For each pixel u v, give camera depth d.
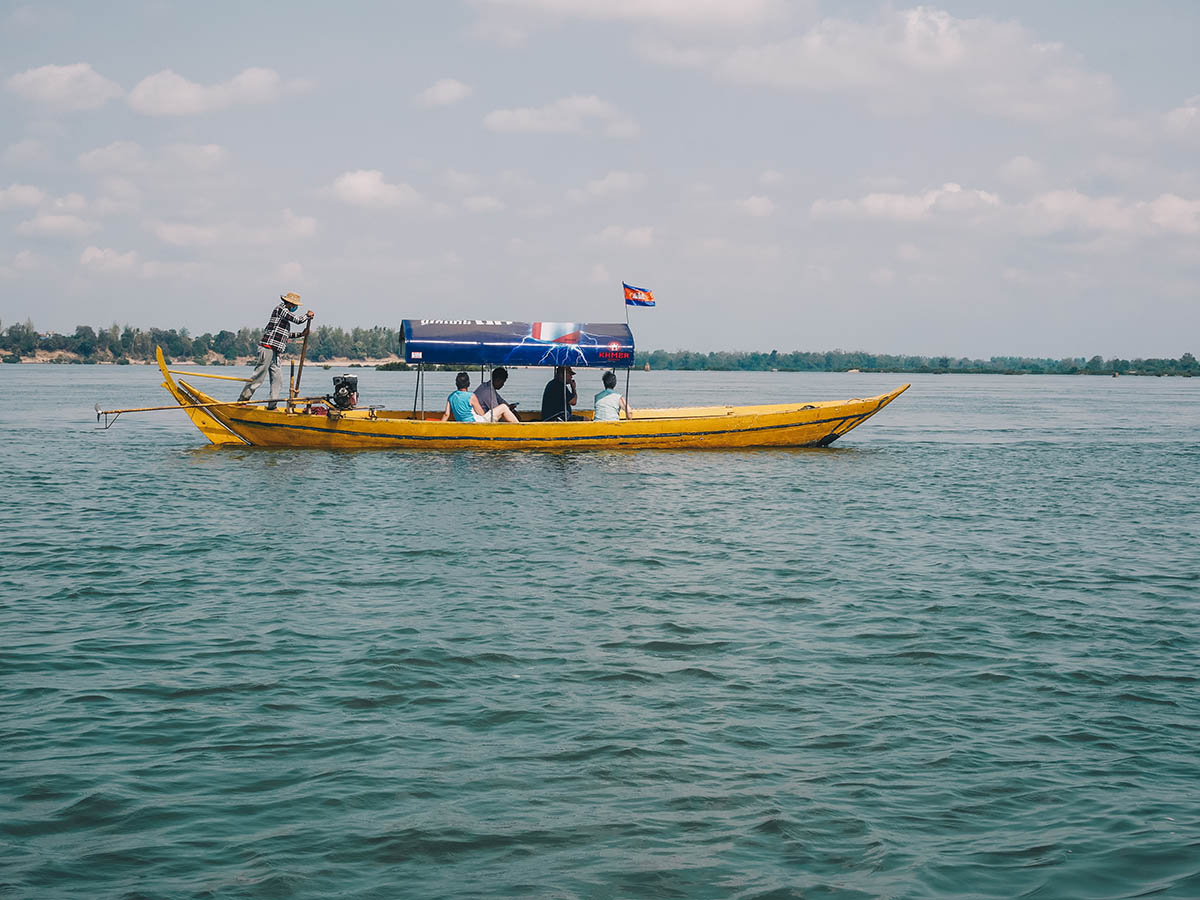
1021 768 7.72
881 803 7.12
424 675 9.67
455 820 6.80
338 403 30.34
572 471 25.69
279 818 6.80
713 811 6.98
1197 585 13.97
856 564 15.16
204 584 13.39
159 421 46.84
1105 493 23.81
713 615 12.05
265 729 8.33
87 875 6.06
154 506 20.02
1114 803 7.14
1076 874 6.21
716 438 30.12
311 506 20.08
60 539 16.52
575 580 13.84
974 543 17.05
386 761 7.72
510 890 5.98
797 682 9.63
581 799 7.13
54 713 8.62
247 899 5.84
